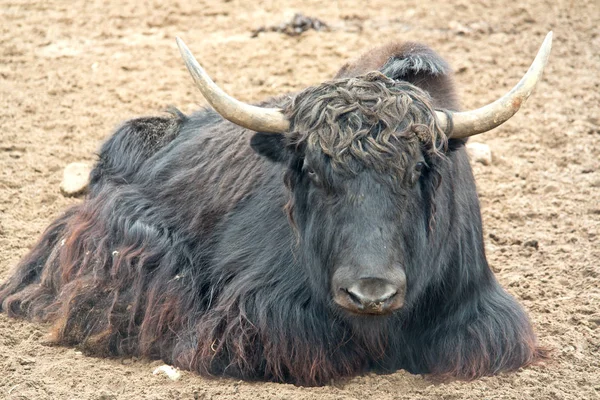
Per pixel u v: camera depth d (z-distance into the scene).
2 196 35.66
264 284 24.45
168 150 29.92
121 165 30.53
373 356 24.38
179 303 25.77
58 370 23.77
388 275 20.55
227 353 24.14
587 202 35.47
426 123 21.84
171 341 25.48
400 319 24.23
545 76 47.53
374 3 57.78
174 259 26.69
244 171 26.27
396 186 21.22
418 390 22.84
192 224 27.11
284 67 47.84
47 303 28.17
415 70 24.53
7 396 22.11
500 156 39.62
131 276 26.77
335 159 21.19
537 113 43.59
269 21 54.44
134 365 25.28
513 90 22.62
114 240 27.88
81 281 26.97
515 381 23.09
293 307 24.05
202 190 27.36
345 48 50.31
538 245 32.25
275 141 23.06
